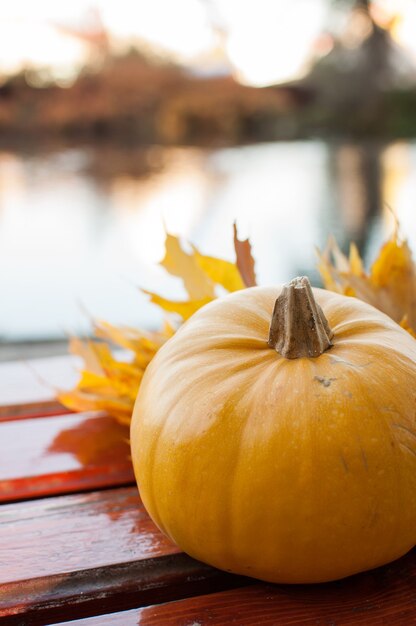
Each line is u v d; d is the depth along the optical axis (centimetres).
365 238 495
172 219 622
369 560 65
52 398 109
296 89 2211
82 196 811
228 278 88
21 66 2005
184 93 2086
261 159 1439
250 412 64
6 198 797
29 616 69
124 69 2058
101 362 92
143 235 538
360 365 65
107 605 71
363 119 2188
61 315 301
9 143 1956
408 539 65
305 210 660
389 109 2169
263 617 65
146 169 1207
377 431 63
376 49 2184
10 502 84
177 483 65
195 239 509
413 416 64
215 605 67
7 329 268
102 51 2084
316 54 2352
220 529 64
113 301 334
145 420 68
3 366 128
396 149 1697
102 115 2045
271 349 68
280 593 68
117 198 788
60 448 94
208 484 64
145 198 787
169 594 72
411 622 65
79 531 77
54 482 87
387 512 63
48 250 478
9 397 110
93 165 1307
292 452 62
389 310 87
